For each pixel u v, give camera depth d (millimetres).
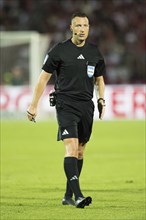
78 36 25031
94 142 57281
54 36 105000
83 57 25266
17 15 110062
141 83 96750
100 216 23734
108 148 52469
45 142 58125
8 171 39688
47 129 70625
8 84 84062
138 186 32781
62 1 110688
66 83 25266
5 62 84062
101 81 26297
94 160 44906
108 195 29656
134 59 98000
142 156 46969
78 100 25234
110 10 109062
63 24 107875
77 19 25078
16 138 61719
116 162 43656
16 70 84062
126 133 65000
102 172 38719
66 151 24547
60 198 28766
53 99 25578
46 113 82875
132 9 109188
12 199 28578
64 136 24672
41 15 109438
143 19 108125
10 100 82438
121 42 104438
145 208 25812
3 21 109625
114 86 84062
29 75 84250
